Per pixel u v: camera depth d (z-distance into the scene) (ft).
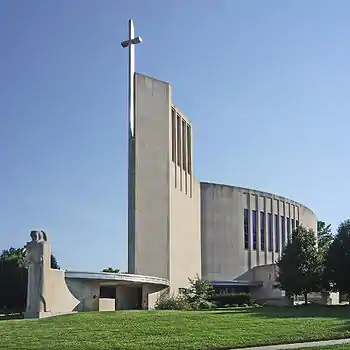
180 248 162.50
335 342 59.93
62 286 106.11
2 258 205.36
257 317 83.10
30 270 98.37
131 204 146.41
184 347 54.49
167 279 147.02
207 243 190.49
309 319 80.02
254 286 202.18
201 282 154.71
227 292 191.62
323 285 135.85
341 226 134.62
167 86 159.12
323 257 139.13
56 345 55.67
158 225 148.77
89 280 114.32
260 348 55.67
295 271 140.46
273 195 221.05
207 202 193.57
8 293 192.03
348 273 130.00
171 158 158.51
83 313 92.58
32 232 100.07
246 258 202.59
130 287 144.66
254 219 209.77
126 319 79.20
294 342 60.23
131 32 154.61
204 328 68.64
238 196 204.03
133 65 153.79
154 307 138.31
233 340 58.95
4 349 54.13
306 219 254.47
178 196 164.25
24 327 73.00
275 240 219.00
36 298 97.14
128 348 53.72
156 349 53.47
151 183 150.00
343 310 103.19
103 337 61.36
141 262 144.25
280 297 191.83
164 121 156.35
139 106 152.35
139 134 150.82
